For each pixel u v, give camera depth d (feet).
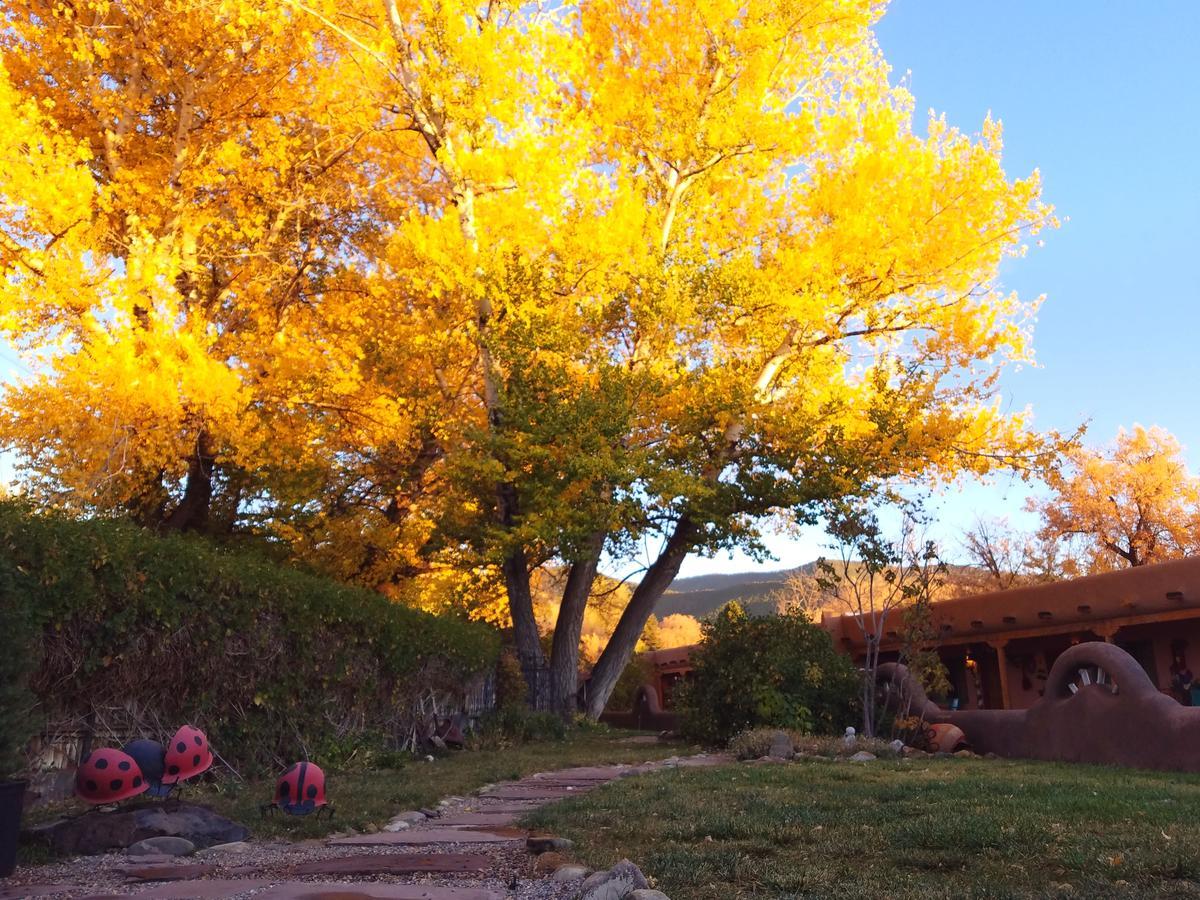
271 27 52.24
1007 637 57.88
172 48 53.98
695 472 56.08
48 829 18.07
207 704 27.30
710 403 53.47
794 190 60.75
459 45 49.03
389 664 38.55
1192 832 15.34
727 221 62.13
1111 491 118.01
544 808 21.99
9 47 51.19
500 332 50.80
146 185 52.11
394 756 34.99
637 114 59.06
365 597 37.06
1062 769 30.27
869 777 27.14
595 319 52.60
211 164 56.13
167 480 58.39
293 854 17.49
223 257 58.03
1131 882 12.38
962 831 15.84
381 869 15.31
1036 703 37.04
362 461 61.98
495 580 70.44
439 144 56.70
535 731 52.54
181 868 16.08
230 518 63.21
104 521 25.13
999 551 124.36
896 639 65.05
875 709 44.27
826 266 54.95
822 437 56.13
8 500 22.71
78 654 23.21
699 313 54.19
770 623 46.19
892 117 58.23
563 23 54.60
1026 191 54.85
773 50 57.67
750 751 36.63
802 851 15.47
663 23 58.80
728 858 14.53
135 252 47.09
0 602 16.67
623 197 51.83
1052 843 14.96
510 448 50.31
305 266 65.10
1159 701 30.45
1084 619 51.62
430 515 61.62
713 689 45.44
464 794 27.30
